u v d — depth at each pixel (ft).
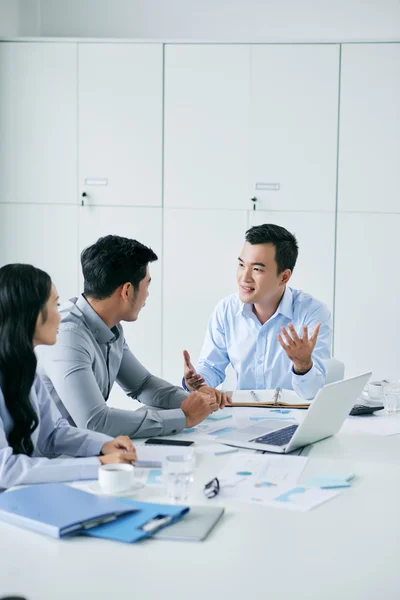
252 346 9.26
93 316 6.89
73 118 13.67
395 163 13.25
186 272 13.75
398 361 13.50
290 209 13.48
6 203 13.89
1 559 3.78
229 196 13.56
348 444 6.21
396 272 13.38
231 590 3.46
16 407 5.56
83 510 4.24
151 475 5.23
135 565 3.72
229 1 14.46
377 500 4.75
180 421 6.49
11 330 5.50
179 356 13.89
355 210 13.37
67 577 3.59
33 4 14.57
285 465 5.50
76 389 6.47
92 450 5.79
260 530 4.20
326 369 8.58
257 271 8.63
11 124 13.76
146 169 13.66
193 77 13.44
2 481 5.04
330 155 13.34
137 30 14.62
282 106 13.34
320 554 3.88
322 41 13.16
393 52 13.09
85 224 13.82
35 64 13.64
